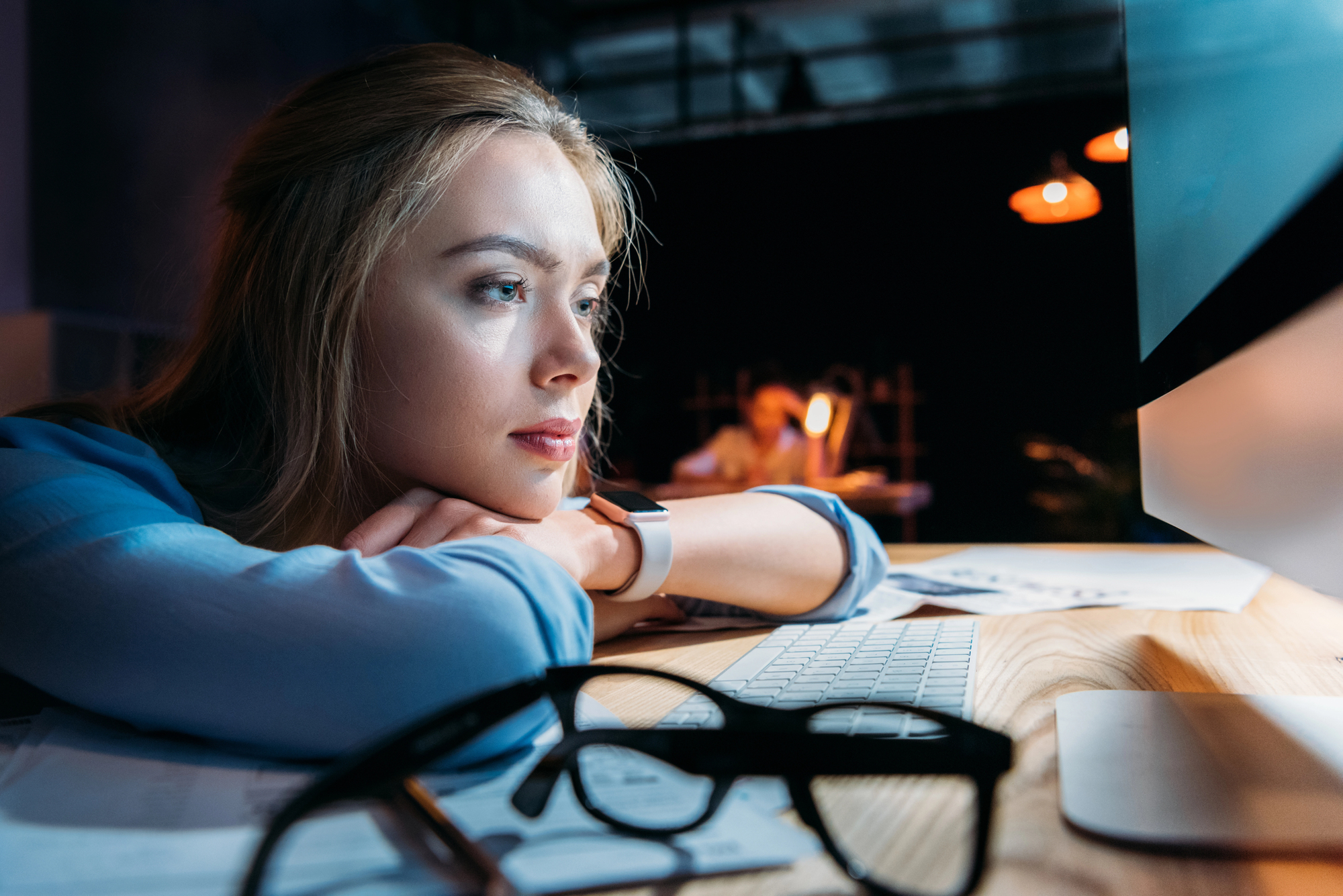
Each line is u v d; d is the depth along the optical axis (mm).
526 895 278
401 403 677
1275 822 314
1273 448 425
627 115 5461
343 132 705
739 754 349
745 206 5328
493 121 717
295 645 409
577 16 4793
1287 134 399
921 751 324
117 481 530
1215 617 840
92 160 3896
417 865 294
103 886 281
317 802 290
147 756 428
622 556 718
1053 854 307
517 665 420
